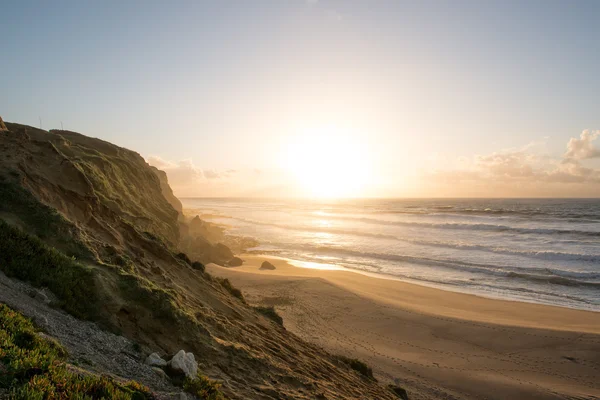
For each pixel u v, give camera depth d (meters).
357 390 13.08
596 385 17.94
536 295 31.56
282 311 26.72
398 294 32.16
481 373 18.97
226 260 45.22
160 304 10.34
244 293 30.56
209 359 9.63
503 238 57.00
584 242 50.91
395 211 124.38
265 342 13.36
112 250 12.84
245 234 72.19
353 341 22.50
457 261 43.28
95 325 8.82
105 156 32.69
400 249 51.78
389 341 22.70
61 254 10.38
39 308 8.20
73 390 5.46
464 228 69.88
